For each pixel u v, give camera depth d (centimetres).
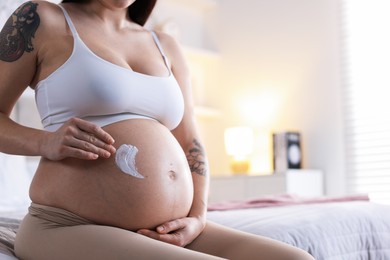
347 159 366
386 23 355
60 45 116
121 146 112
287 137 377
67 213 108
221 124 443
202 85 454
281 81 405
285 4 406
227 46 443
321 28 384
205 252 120
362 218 181
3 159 263
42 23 117
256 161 415
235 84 435
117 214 109
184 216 122
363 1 366
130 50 129
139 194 110
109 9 128
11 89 117
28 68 117
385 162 349
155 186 113
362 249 174
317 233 160
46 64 117
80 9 126
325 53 381
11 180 261
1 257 108
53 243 105
